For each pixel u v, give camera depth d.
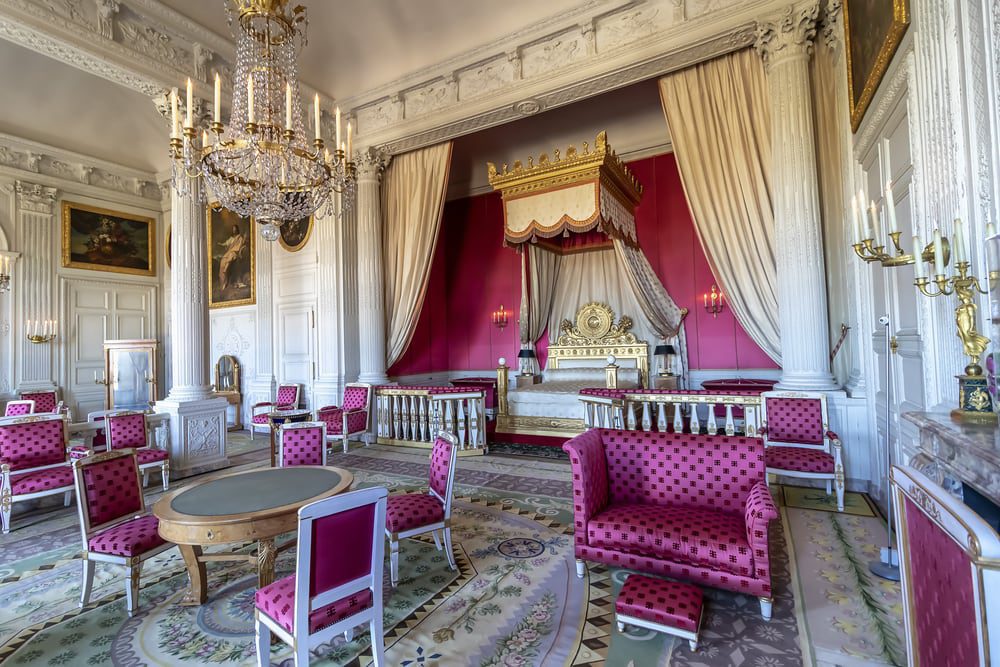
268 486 2.99
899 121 3.17
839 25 4.47
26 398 7.97
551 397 6.95
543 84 6.04
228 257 9.67
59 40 4.85
